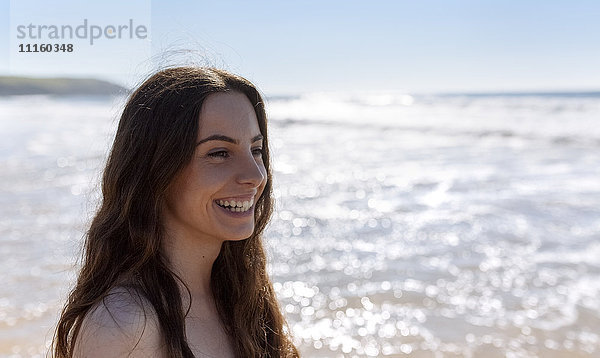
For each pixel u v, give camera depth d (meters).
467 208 11.82
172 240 1.77
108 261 1.69
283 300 6.80
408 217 11.04
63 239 9.05
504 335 5.94
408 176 16.20
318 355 5.49
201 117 1.69
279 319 2.23
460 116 44.03
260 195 1.92
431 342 5.77
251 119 1.78
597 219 10.71
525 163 18.44
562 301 6.85
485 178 15.62
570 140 24.16
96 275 1.68
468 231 9.98
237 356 1.97
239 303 2.03
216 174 1.71
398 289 7.17
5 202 12.23
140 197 1.70
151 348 1.59
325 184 14.95
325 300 6.80
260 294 2.14
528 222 10.56
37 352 5.29
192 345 1.78
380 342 5.77
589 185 14.18
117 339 1.53
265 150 1.97
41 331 5.72
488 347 5.67
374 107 72.44
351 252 8.71
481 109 52.16
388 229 10.12
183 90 1.70
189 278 1.84
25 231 9.63
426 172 16.94
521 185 14.41
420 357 5.47
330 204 12.27
